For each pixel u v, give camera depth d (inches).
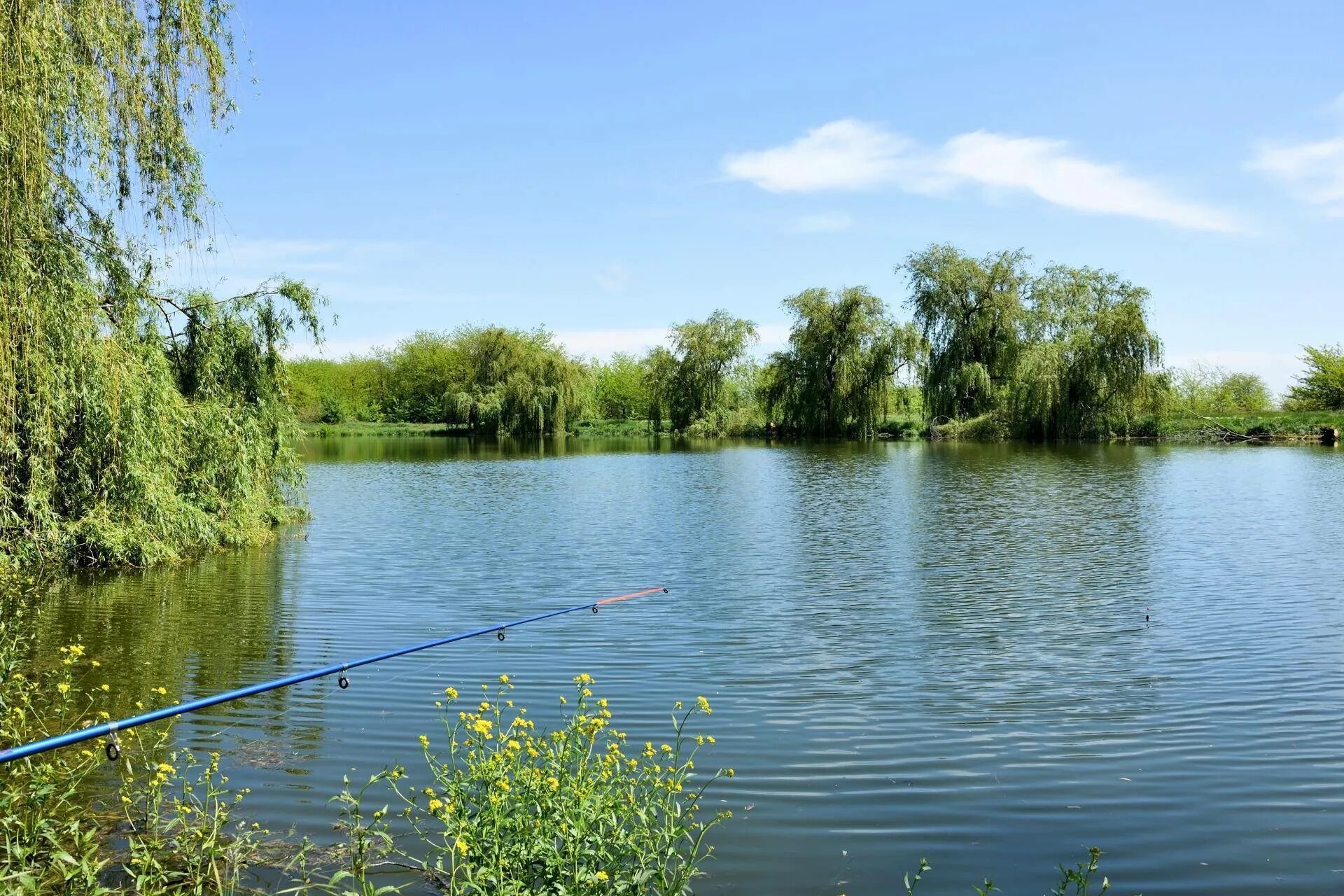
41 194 411.2
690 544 674.2
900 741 279.4
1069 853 210.1
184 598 483.2
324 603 474.6
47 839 205.2
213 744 272.4
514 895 165.9
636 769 234.7
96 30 418.0
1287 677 340.8
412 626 427.5
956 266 1929.1
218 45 476.7
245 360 657.0
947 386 1940.2
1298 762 261.3
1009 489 1012.5
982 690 331.0
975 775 253.9
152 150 468.1
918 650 385.1
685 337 2407.7
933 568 570.9
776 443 1985.7
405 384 3117.6
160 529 543.2
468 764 200.2
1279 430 1854.1
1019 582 524.1
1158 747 273.7
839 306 2030.0
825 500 936.3
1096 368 1763.0
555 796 184.1
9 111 374.3
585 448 1957.4
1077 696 323.0
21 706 296.0
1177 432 1875.0
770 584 527.5
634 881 177.2
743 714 304.5
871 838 217.0
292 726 288.0
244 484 638.5
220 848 201.9
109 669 353.4
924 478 1151.6
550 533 730.2
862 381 2012.8
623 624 432.1
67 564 529.3
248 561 597.3
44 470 480.1
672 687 335.0
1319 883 196.4
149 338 543.8
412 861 202.8
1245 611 445.4
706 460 1533.0
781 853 209.3
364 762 259.6
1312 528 716.7
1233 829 221.3
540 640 402.0
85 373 471.8
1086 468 1274.6
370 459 1632.6
